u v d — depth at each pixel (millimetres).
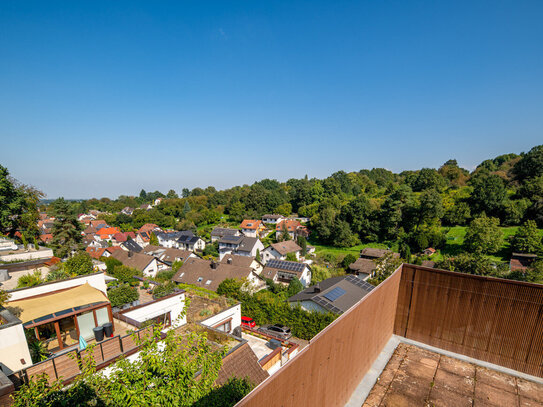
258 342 12047
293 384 2182
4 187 22781
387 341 4629
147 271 30031
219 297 14867
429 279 4504
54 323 8352
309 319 15688
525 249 31828
